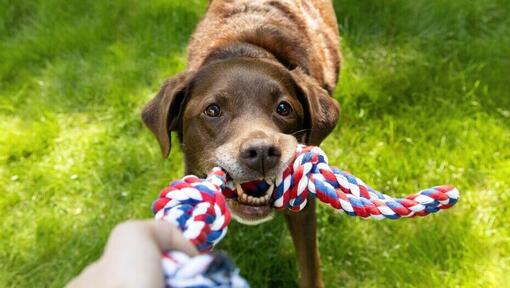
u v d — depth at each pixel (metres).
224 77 0.74
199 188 0.45
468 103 1.11
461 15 1.27
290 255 0.93
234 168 0.62
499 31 1.26
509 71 1.17
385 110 1.11
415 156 1.03
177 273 0.29
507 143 1.04
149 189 1.03
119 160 1.08
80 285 0.27
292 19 0.97
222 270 0.30
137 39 1.29
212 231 0.44
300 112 0.77
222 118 0.72
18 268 0.95
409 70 1.18
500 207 0.96
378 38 1.25
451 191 0.55
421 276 0.88
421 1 1.30
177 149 1.06
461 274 0.88
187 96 0.78
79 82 1.22
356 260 0.92
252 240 0.94
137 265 0.27
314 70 0.92
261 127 0.67
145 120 0.81
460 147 1.04
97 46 1.29
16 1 1.41
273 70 0.76
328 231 0.95
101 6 1.37
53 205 1.03
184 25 1.31
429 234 0.92
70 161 1.08
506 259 0.90
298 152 0.61
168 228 0.32
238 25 0.94
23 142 1.11
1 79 1.24
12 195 1.04
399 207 0.55
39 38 1.32
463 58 1.21
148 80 1.21
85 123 1.16
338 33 1.13
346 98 1.11
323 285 0.87
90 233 0.99
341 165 1.04
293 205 0.60
